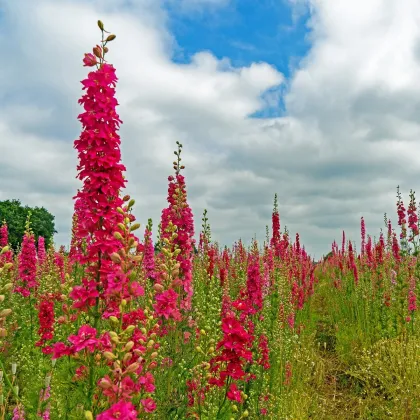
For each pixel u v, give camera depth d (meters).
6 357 6.68
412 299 10.45
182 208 7.01
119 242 4.30
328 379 9.27
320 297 17.86
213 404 5.36
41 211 39.84
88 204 4.50
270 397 6.87
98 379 3.83
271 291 9.79
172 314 4.96
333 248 21.72
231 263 14.00
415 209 11.90
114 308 4.21
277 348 8.30
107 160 4.53
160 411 4.68
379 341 10.02
